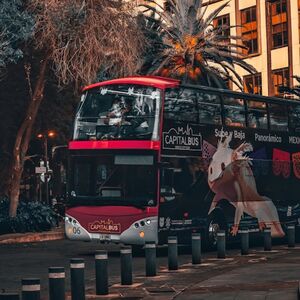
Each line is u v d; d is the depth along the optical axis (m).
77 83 28.22
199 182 19.02
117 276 14.74
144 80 18.20
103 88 18.70
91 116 18.69
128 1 28.00
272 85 54.53
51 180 41.78
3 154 34.28
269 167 21.95
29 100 32.47
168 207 17.95
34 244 24.34
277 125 22.45
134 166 17.78
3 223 27.22
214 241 19.67
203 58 39.59
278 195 22.31
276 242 24.58
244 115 21.11
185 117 18.70
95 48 26.14
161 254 20.06
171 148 18.11
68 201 18.75
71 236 18.62
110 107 18.41
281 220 22.41
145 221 17.55
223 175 20.00
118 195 17.92
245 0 56.81
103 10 26.66
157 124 17.75
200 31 38.91
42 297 11.92
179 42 38.50
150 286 12.79
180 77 38.72
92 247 22.92
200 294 11.18
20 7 26.50
